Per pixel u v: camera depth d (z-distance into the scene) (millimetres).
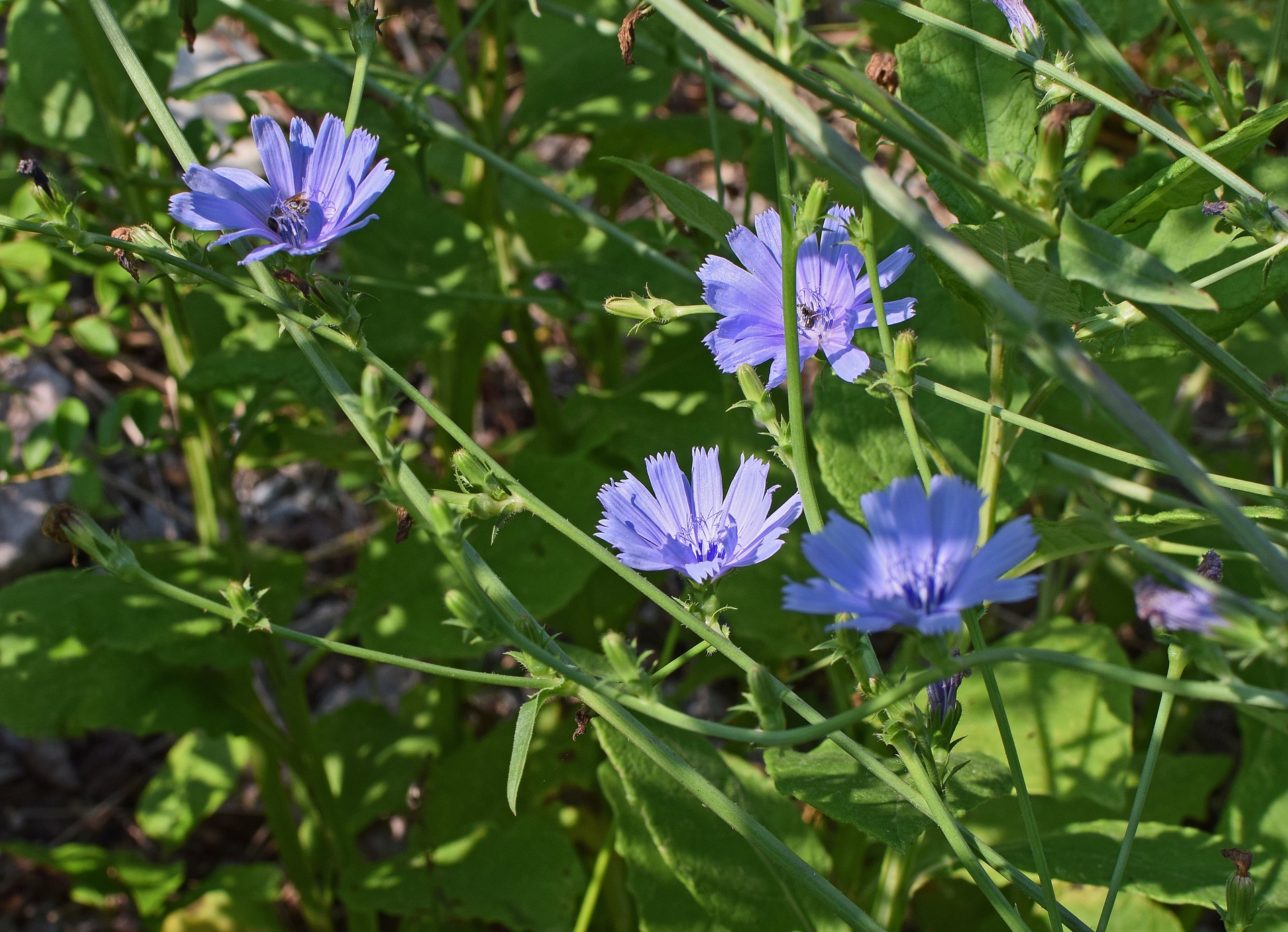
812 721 479
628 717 486
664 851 555
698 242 607
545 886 630
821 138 445
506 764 670
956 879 648
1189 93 542
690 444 684
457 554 470
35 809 781
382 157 672
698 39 453
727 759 586
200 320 672
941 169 462
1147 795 628
